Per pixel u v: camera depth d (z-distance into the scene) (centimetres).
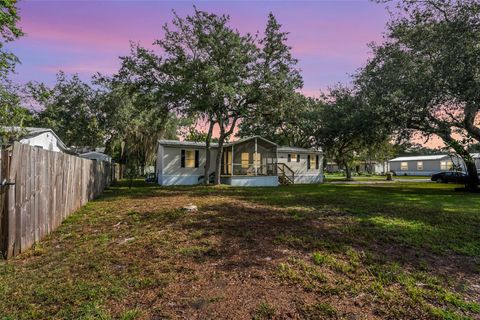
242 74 1541
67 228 532
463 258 390
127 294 272
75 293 272
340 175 4100
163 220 588
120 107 2655
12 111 1069
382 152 3167
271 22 1542
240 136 3284
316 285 294
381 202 916
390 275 323
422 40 1204
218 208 748
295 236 471
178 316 235
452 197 1138
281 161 2272
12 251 372
